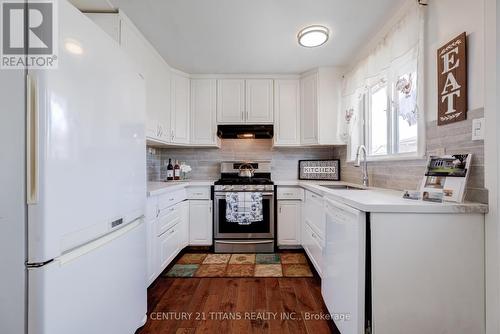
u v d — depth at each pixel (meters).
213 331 1.51
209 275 2.27
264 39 2.19
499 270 1.04
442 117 1.36
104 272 1.07
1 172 0.77
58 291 0.83
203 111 3.07
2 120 0.76
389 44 1.83
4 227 0.77
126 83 1.26
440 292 1.11
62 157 0.83
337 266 1.43
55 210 0.81
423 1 1.49
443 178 1.23
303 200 2.75
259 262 2.57
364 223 1.15
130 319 1.31
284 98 3.05
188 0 1.67
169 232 2.33
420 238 1.11
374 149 2.30
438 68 1.39
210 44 2.28
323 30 1.97
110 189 1.11
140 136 1.43
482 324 1.10
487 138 1.09
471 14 1.18
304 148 3.39
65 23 0.84
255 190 2.83
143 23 1.94
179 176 3.27
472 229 1.11
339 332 1.46
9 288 0.77
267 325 1.57
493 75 1.06
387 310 1.11
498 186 1.05
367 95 2.38
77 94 0.90
